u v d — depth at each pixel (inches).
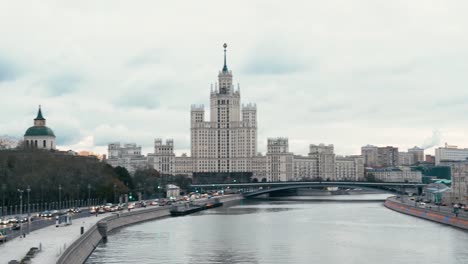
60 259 5910.4
